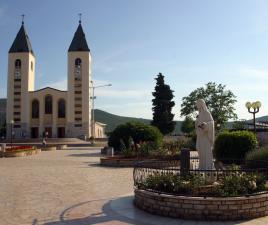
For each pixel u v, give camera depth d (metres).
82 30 87.00
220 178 11.38
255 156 17.42
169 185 10.87
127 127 34.62
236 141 22.31
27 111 85.44
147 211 10.80
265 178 11.66
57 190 14.72
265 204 10.28
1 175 19.61
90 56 86.75
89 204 11.95
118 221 9.86
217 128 59.78
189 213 10.02
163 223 9.66
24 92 85.75
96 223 9.69
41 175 19.59
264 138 30.95
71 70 84.94
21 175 19.59
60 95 87.44
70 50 85.19
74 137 83.00
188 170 11.37
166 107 70.06
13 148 39.97
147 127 34.59
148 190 11.02
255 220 9.85
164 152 26.72
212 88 70.00
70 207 11.55
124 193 13.96
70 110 84.38
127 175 19.55
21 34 87.50
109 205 11.74
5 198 13.07
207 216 9.90
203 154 12.48
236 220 9.87
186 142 35.94
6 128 86.56
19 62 86.19
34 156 35.78
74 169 22.73
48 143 68.62
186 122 69.25
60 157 34.12
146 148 27.25
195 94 70.19
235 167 14.13
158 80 71.00
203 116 12.63
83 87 84.62
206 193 10.46
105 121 182.12
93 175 19.56
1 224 9.64
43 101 87.50
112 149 34.03
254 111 28.27
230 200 9.89
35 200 12.69
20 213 10.81
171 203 10.23
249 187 10.67
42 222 9.81
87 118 84.19
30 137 86.75
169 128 69.31
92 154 38.75
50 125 87.38
